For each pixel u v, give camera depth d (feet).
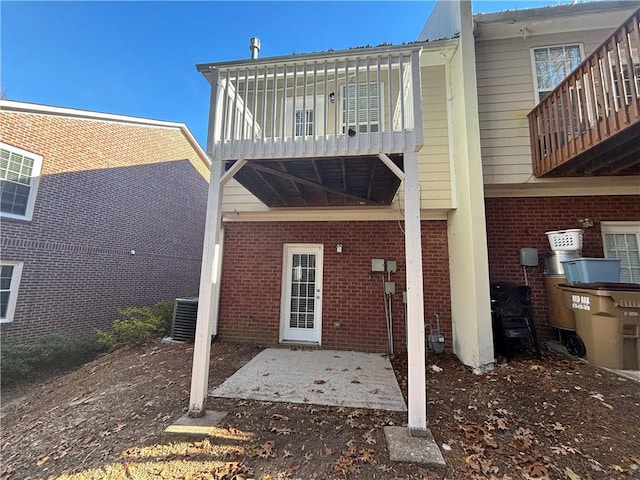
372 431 9.40
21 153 23.89
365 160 12.57
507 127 18.06
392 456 8.02
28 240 24.04
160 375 14.49
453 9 17.76
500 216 18.31
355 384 13.30
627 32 11.50
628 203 17.37
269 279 20.58
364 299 19.49
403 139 10.84
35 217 24.54
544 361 14.25
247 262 20.95
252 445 8.68
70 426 10.62
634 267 17.04
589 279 14.10
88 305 28.19
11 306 23.03
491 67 18.76
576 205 17.78
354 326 19.30
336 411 10.77
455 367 15.31
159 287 36.96
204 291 10.83
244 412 10.61
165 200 38.29
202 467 7.85
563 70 18.37
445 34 19.79
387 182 15.53
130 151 33.22
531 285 17.54
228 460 8.08
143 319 26.32
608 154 14.20
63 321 26.14
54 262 25.71
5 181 23.02
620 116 11.75
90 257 28.55
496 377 13.23
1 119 22.89
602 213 17.48
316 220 20.61
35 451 9.41
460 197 16.67
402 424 9.83
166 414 10.61
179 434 9.20
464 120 15.90
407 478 7.34
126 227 32.48
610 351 12.87
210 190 11.63
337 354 18.11
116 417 10.78
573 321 14.96
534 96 18.13
